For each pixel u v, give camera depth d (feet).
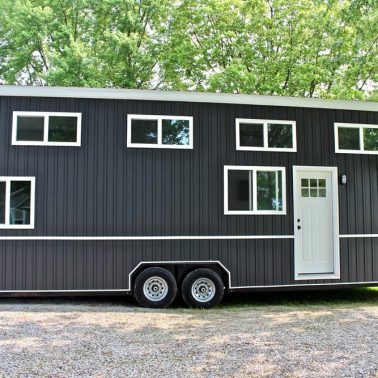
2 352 15.06
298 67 52.65
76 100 24.71
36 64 55.06
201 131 25.55
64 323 19.45
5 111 24.23
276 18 54.65
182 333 17.84
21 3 51.85
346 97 49.93
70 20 55.01
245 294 29.14
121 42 50.14
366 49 44.93
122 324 19.44
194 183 25.22
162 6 53.36
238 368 13.61
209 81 52.03
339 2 47.50
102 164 24.61
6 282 23.50
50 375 12.93
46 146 24.32
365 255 26.96
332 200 26.99
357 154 27.45
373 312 22.95
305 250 26.58
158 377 12.83
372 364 14.07
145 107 25.20
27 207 23.98
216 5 54.39
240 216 25.46
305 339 16.96
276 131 26.45
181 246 24.77
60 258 23.86
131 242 24.39
